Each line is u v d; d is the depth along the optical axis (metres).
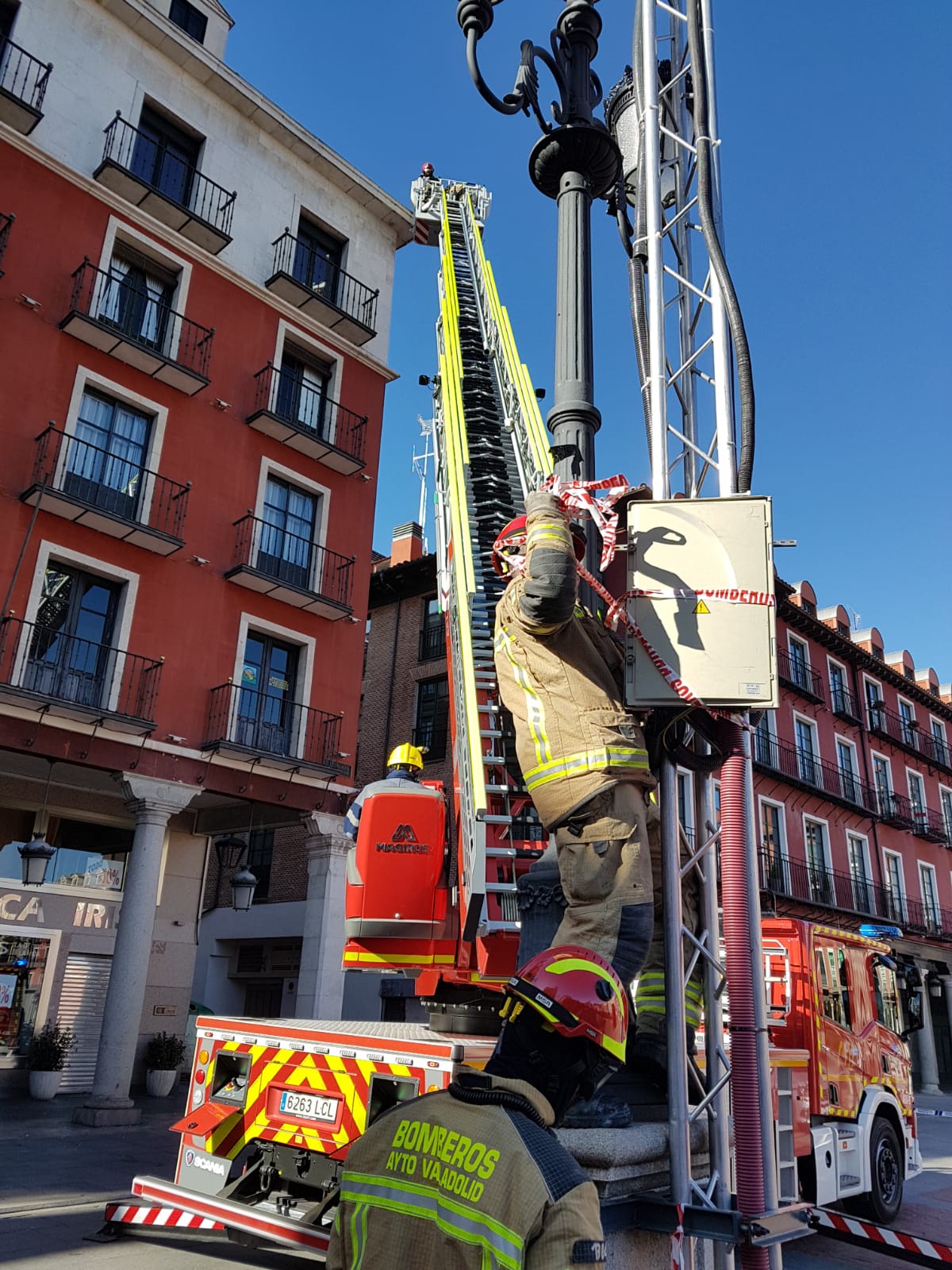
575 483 3.04
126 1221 5.55
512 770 5.25
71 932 16.62
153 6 18.78
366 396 20.20
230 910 26.78
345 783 17.48
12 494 14.13
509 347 10.02
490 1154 1.48
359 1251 1.54
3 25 15.73
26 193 15.18
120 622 15.14
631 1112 3.18
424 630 26.88
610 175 4.75
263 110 18.94
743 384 3.95
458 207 16.55
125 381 15.93
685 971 3.36
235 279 18.03
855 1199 8.24
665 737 3.26
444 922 5.27
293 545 18.27
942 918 33.22
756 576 3.16
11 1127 11.54
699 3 4.51
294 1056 4.77
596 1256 1.39
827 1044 7.94
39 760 14.94
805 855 27.53
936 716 37.44
